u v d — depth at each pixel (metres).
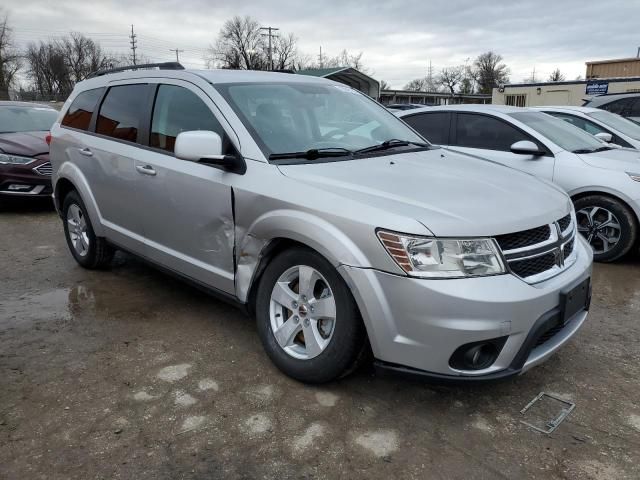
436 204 2.77
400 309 2.61
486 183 3.21
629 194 5.33
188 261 3.77
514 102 29.52
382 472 2.46
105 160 4.44
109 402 2.97
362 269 2.68
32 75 74.56
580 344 3.74
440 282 2.55
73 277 5.02
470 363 2.61
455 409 2.95
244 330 3.89
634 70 31.31
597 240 5.67
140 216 4.14
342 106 4.14
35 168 7.93
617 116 8.34
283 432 2.73
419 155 3.80
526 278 2.74
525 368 2.75
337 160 3.41
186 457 2.54
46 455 2.54
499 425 2.81
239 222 3.29
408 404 2.98
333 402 2.98
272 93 3.84
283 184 3.08
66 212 5.29
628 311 4.36
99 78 5.00
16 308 4.27
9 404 2.94
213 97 3.63
